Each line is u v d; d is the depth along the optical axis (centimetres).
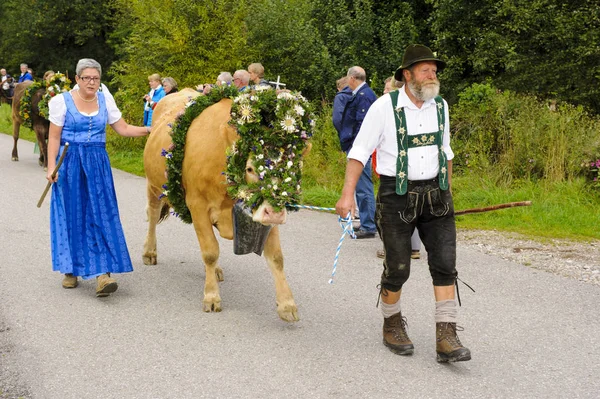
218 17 1520
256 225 501
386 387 407
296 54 1602
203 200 526
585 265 674
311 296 582
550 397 395
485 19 1564
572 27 1406
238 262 691
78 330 502
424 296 579
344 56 1678
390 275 448
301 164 483
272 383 413
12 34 3691
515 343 477
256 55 1545
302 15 1675
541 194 931
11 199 998
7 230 808
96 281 629
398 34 1688
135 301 570
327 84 1599
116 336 491
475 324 513
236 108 475
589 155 977
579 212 873
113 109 598
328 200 996
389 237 442
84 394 400
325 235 809
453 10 1562
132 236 791
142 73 1591
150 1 1556
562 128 1002
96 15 3488
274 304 564
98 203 576
